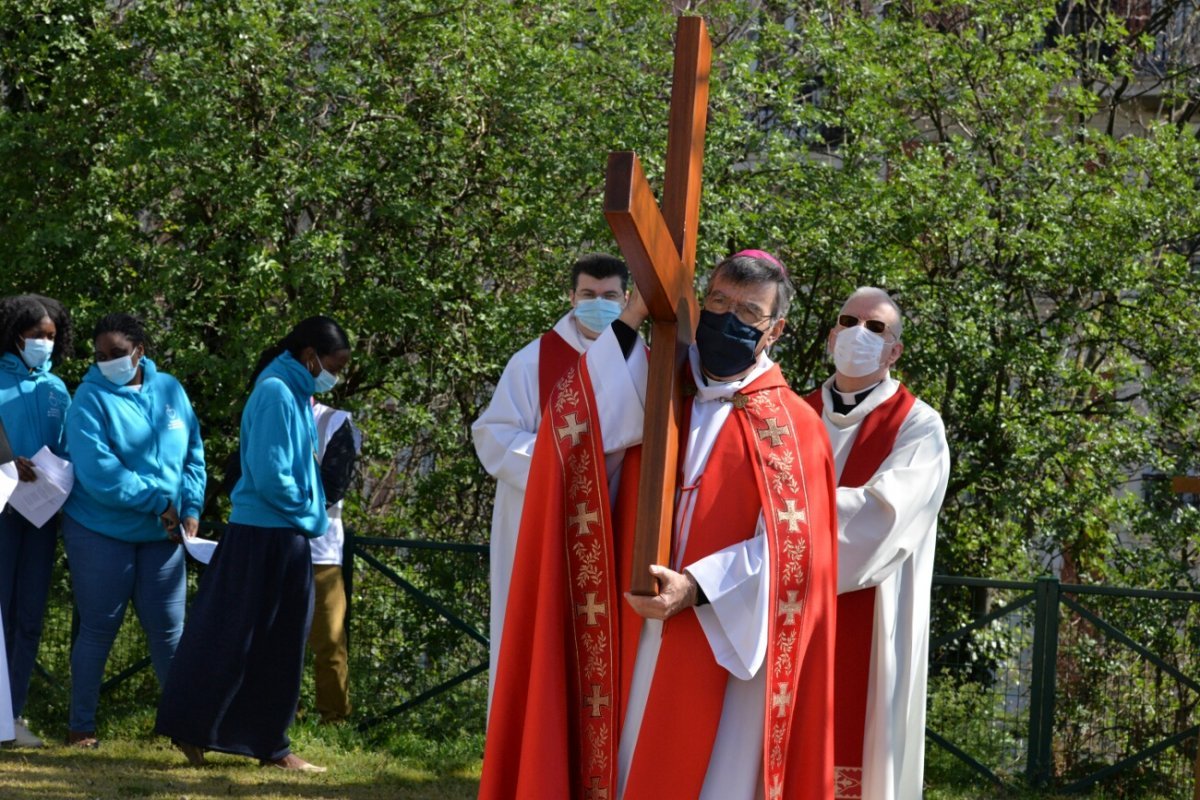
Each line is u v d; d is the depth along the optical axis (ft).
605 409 10.19
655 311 9.39
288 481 19.03
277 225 28.60
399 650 22.75
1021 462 29.17
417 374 29.86
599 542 10.14
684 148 9.30
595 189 29.53
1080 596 22.09
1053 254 29.22
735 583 9.77
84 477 19.79
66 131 29.30
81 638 20.34
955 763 21.61
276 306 29.14
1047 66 33.73
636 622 10.14
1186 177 30.76
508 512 14.90
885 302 14.42
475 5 29.86
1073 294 30.48
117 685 22.99
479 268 30.42
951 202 28.99
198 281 29.09
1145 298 29.99
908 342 28.40
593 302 15.34
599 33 29.96
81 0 29.48
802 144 30.76
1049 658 21.13
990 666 23.86
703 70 9.55
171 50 28.91
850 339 14.21
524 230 28.96
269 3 28.89
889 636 13.56
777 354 30.60
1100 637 21.74
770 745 9.94
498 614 14.89
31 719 21.89
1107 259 29.19
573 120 29.58
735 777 9.98
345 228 29.19
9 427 20.24
